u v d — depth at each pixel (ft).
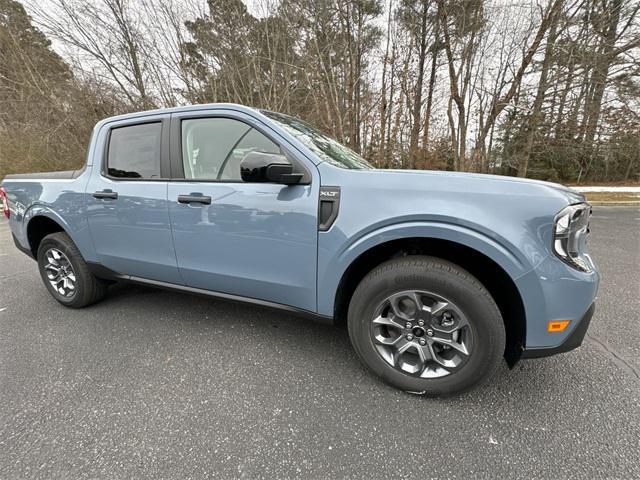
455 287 5.15
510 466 4.33
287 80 37.93
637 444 4.62
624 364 6.54
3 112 39.75
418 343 5.61
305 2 34.45
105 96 41.45
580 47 32.04
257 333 7.93
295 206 5.93
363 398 5.66
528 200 4.91
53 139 40.34
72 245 8.95
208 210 6.67
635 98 35.88
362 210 5.48
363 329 5.90
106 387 6.00
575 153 43.45
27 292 10.92
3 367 6.65
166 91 41.57
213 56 39.63
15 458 4.50
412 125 42.50
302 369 6.51
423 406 5.46
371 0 35.04
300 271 6.14
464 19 34.09
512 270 4.88
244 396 5.74
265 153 5.73
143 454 4.56
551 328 4.94
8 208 9.92
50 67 41.39
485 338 5.09
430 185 5.30
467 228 4.98
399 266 5.49
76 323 8.54
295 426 5.04
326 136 8.48
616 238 18.10
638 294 10.10
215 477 4.21
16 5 38.52
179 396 5.74
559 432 4.86
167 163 7.21
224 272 6.91
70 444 4.73
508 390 5.81
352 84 36.14
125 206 7.64
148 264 7.81
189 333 7.95
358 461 4.44
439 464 4.38
